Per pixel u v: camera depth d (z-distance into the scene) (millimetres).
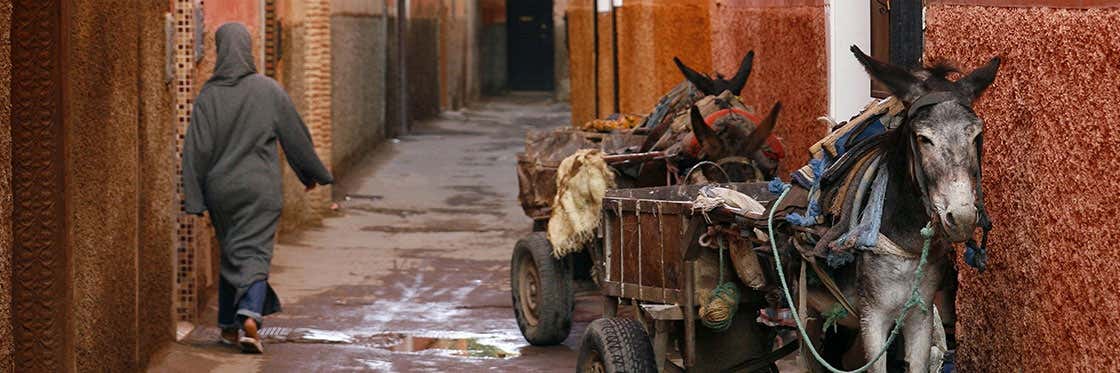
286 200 15836
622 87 17719
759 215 6215
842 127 6207
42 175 6723
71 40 6945
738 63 13516
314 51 17469
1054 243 5633
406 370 9164
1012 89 5992
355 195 19797
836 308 6023
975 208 5145
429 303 11758
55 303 6848
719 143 8156
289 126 9945
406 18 33156
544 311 9602
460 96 41812
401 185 21094
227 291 9922
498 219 17359
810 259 5867
